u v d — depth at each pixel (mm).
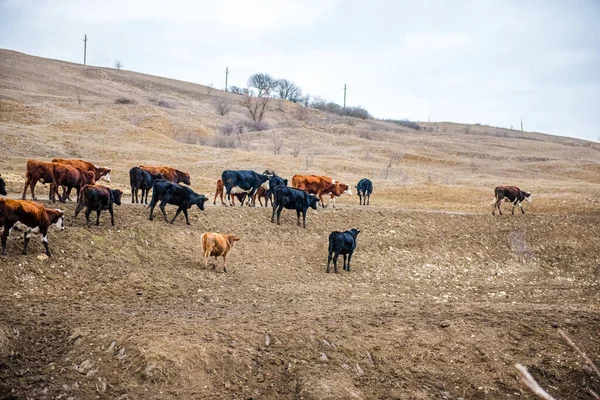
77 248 17391
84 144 50875
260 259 21562
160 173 26031
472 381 11984
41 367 10508
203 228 22734
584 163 70125
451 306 16562
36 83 99312
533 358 12992
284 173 48500
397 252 25641
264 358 11602
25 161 39125
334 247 21344
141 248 19203
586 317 15211
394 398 10922
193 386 10445
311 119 111125
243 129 83375
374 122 118062
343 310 15375
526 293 21203
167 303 15188
